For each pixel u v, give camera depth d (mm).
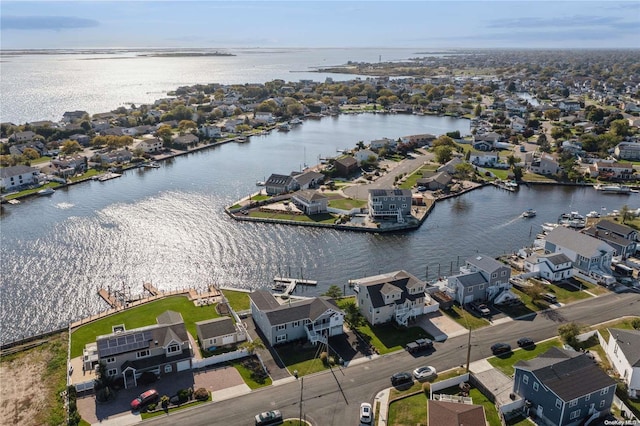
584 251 96188
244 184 159750
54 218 129250
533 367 59188
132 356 65188
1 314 84562
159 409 59000
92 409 59031
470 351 70875
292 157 198500
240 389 63062
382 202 128250
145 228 122875
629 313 81562
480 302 85812
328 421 57188
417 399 60875
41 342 74625
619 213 133000
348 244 115062
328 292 86688
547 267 94062
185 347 68250
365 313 80812
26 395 62906
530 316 81062
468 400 59969
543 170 173000
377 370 66875
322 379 65062
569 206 143375
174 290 93562
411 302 79625
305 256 108625
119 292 91625
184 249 111500
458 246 114188
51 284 94750
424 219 131625
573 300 86312
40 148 194625
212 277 99000
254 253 109938
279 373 66375
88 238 116375
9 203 140625
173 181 163250
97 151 196875
